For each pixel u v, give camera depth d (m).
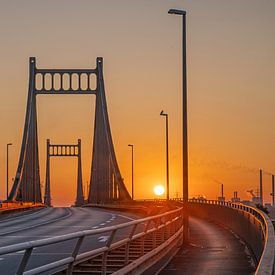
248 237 46.66
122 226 23.45
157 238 36.94
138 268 28.56
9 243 43.91
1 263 21.25
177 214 51.28
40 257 30.66
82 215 102.75
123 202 142.25
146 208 93.19
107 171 177.75
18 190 154.38
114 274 22.77
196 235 57.31
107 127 178.88
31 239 47.88
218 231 62.53
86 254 19.20
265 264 13.20
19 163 160.62
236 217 59.28
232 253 41.12
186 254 40.62
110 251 24.38
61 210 140.12
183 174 48.16
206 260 36.88
